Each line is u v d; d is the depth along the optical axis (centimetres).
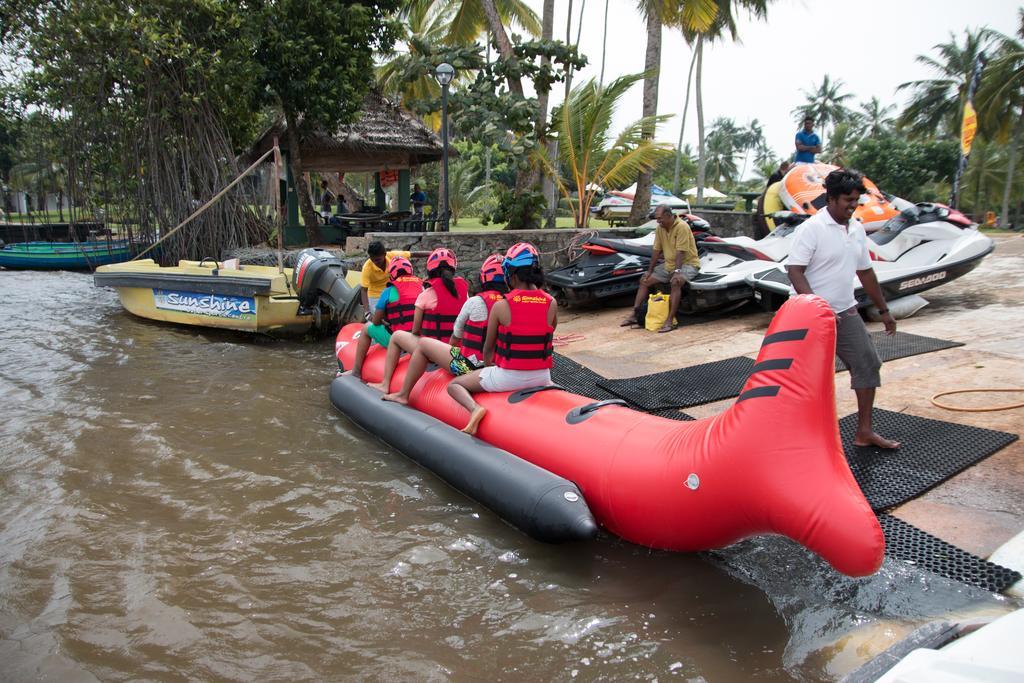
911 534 374
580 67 1448
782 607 346
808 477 321
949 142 4591
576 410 462
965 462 437
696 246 966
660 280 903
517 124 1384
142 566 404
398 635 340
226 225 1480
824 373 329
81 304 1391
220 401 720
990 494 402
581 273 1066
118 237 1666
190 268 1117
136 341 1023
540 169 1520
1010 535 362
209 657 326
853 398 573
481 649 328
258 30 1470
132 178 1505
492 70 1452
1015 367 594
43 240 2484
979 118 4003
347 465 553
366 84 1669
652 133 1330
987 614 311
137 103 1458
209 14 1423
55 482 517
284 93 1591
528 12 1931
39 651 331
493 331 507
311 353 950
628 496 396
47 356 925
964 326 737
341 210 2372
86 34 1379
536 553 415
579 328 966
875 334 741
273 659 324
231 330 1084
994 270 1047
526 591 375
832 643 314
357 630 345
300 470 542
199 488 508
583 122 1315
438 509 475
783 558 386
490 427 497
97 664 322
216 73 1412
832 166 1131
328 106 1570
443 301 596
